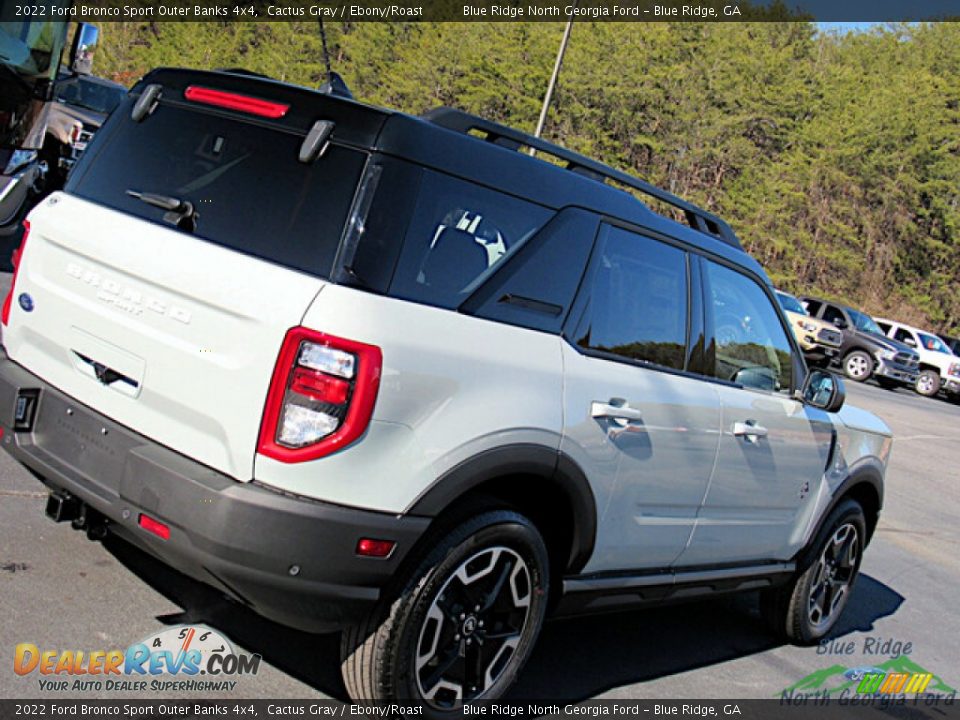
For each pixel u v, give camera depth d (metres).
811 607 5.27
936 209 57.91
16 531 4.16
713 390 4.14
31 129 8.21
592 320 3.56
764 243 55.91
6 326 3.64
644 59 54.16
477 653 3.33
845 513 5.26
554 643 4.47
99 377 3.21
